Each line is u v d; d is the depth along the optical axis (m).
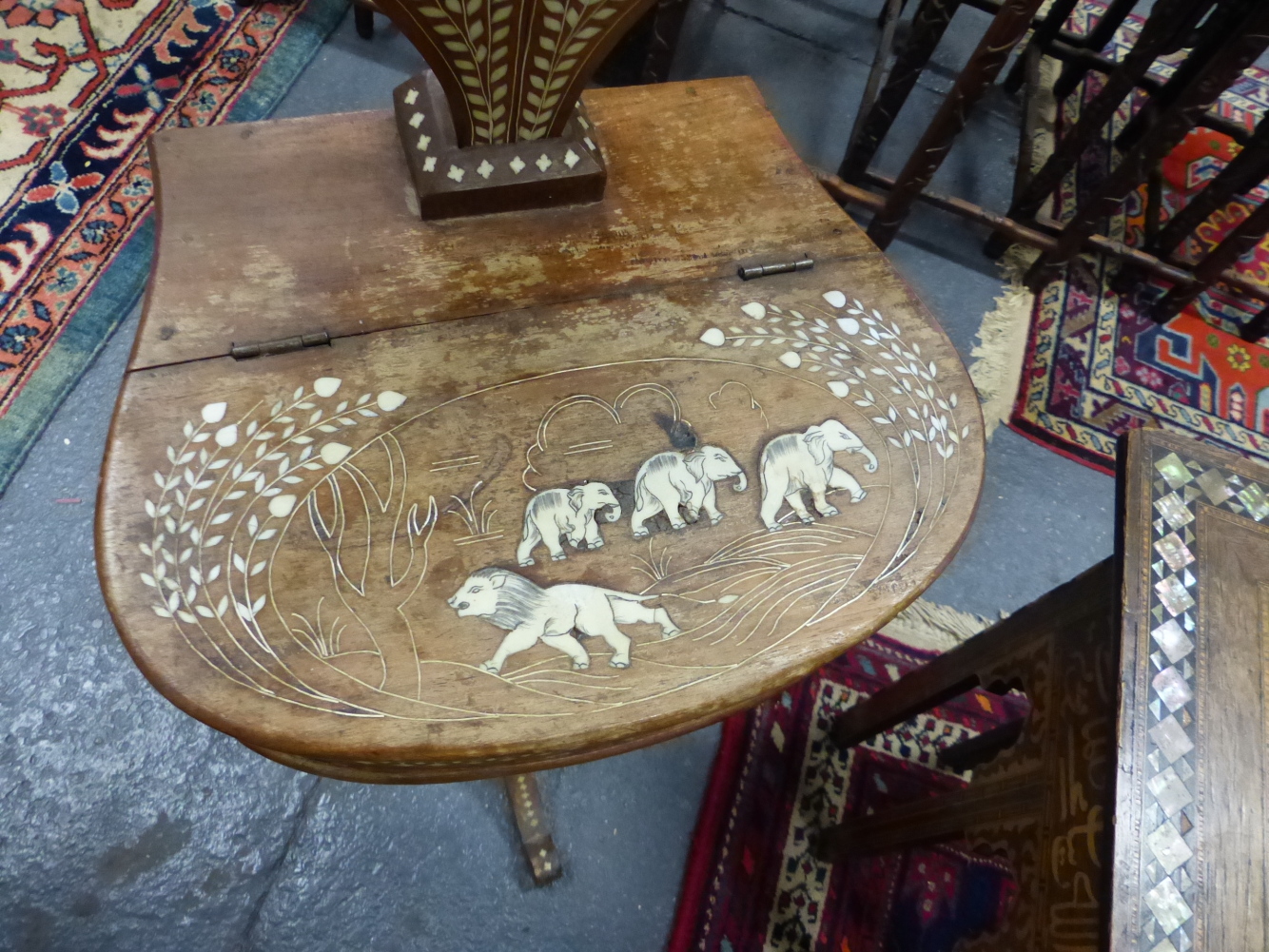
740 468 0.81
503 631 0.71
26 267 1.50
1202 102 1.46
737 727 1.34
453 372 0.81
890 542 0.80
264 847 1.17
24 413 1.38
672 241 0.93
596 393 0.83
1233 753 0.68
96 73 1.72
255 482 0.73
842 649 0.75
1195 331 1.90
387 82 1.87
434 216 0.89
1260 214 1.62
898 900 1.26
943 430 0.86
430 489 0.75
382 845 1.19
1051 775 0.77
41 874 1.10
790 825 1.29
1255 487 0.80
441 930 1.15
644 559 0.76
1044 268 1.85
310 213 0.87
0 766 1.15
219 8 1.86
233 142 0.89
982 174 2.06
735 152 1.01
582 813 1.25
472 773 0.78
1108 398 1.77
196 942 1.10
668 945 1.19
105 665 1.23
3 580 1.26
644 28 1.91
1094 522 1.62
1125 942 0.61
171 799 1.17
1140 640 0.71
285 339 0.79
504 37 0.76
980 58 1.44
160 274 0.80
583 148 0.90
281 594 0.69
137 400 0.74
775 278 0.93
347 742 0.65
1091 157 2.12
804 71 2.13
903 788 1.34
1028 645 0.88
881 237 1.86
